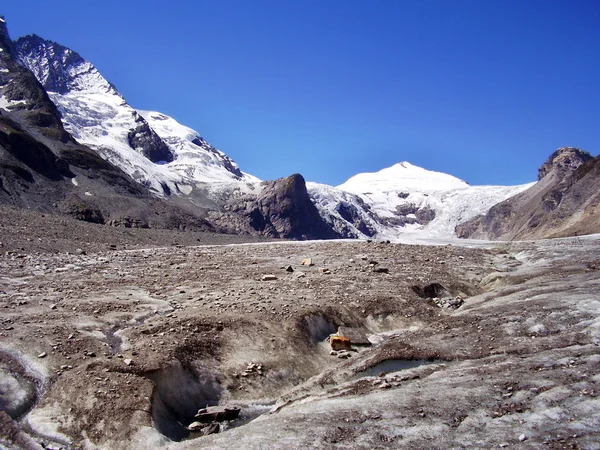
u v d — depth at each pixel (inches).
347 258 1860.2
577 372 703.7
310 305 1176.8
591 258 1633.9
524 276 1476.4
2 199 3676.2
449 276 1584.6
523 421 593.9
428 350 946.7
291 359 964.6
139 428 672.4
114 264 1721.2
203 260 1857.8
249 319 1047.0
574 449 518.3
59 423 677.9
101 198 4842.5
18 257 1690.5
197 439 644.1
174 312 1084.5
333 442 578.2
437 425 603.8
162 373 802.2
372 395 727.7
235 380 878.4
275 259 1878.7
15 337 865.5
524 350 864.9
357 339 1106.7
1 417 654.5
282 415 695.1
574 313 993.5
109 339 928.9
